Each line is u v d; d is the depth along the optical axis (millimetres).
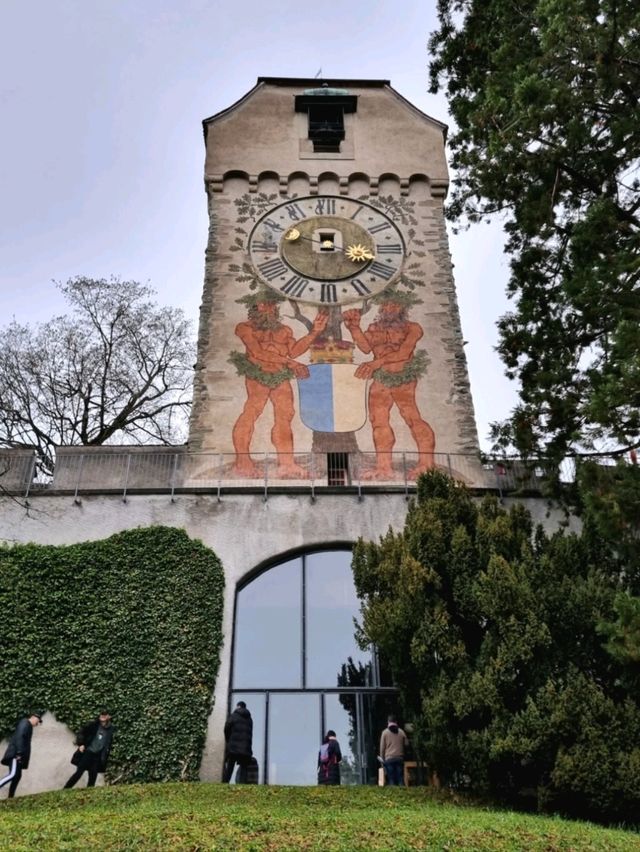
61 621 18766
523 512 17656
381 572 16438
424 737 15031
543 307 20078
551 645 14695
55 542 20094
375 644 17844
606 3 17453
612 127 17859
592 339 19422
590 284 17047
